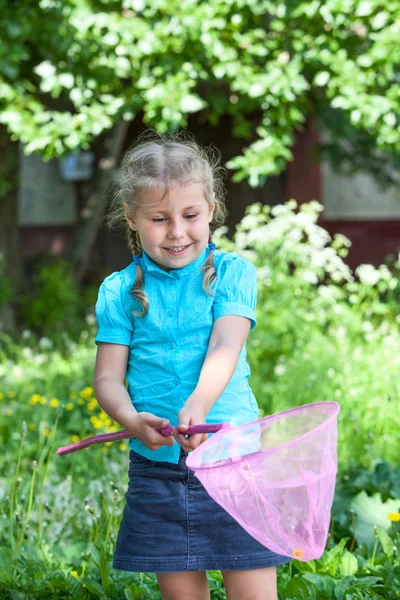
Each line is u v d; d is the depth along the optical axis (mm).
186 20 7508
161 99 7512
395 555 3326
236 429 2213
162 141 2717
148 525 2455
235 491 2131
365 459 4727
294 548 2162
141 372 2516
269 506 2139
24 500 4043
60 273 11844
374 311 7871
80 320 11664
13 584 3150
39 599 3119
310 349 6965
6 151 10195
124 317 2562
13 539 3480
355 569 3211
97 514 3912
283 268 7676
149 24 7754
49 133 7645
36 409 6145
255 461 2141
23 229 14742
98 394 2490
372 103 7594
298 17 7812
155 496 2451
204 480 2119
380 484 4027
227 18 7770
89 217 11781
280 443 2344
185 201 2412
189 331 2494
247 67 7762
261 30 7961
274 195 14375
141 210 2438
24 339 9266
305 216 7664
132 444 2533
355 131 10641
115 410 2398
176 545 2434
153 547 2447
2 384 6988
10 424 6047
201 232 2461
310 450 2156
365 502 3779
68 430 5934
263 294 7504
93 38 7641
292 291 7594
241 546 2422
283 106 7988
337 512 3793
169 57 7738
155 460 2465
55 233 14820
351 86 7664
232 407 2482
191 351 2484
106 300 2580
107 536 3451
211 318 2514
